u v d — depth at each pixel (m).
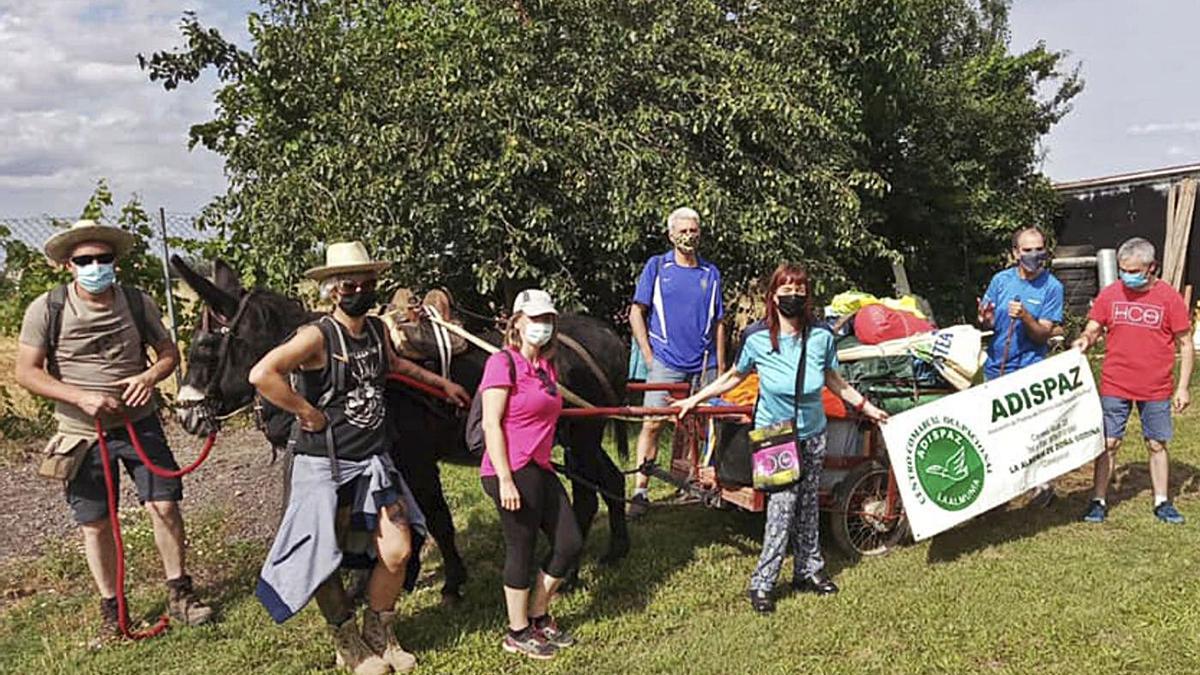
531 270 9.18
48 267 10.55
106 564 5.29
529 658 4.89
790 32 11.06
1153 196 19.72
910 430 5.93
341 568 4.68
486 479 4.86
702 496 6.32
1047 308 7.11
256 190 9.91
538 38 9.54
